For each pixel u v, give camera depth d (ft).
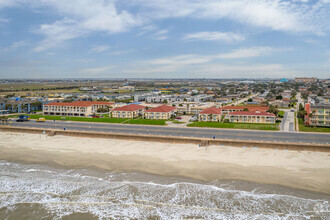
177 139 371.35
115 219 187.32
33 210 198.90
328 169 258.78
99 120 570.87
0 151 337.31
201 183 235.81
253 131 435.94
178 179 244.22
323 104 518.37
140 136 388.16
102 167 276.62
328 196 210.18
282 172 254.68
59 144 370.53
